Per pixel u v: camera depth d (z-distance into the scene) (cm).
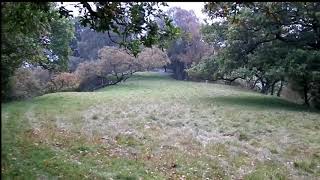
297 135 1838
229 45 3266
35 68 5506
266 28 2930
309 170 1341
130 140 1605
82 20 1022
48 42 3816
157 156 1366
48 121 2045
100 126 1967
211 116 2356
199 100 3266
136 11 1028
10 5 1083
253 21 2911
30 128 1739
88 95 3684
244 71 3152
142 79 6731
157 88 5003
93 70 6269
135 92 4241
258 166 1337
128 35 1109
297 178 1253
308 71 2712
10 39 2377
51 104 2823
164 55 6588
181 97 3550
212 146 1576
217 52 3644
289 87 3759
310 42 2970
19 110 2372
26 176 991
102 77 6500
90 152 1332
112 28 1047
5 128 1630
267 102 3181
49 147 1338
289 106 2964
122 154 1357
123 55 6131
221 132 1906
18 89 3706
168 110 2608
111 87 5438
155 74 7700
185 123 2117
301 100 3819
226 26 3453
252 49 3200
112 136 1695
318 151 1561
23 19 1148
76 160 1207
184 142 1628
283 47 2981
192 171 1223
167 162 1289
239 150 1542
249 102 3136
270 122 2158
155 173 1156
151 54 6328
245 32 3102
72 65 7769
